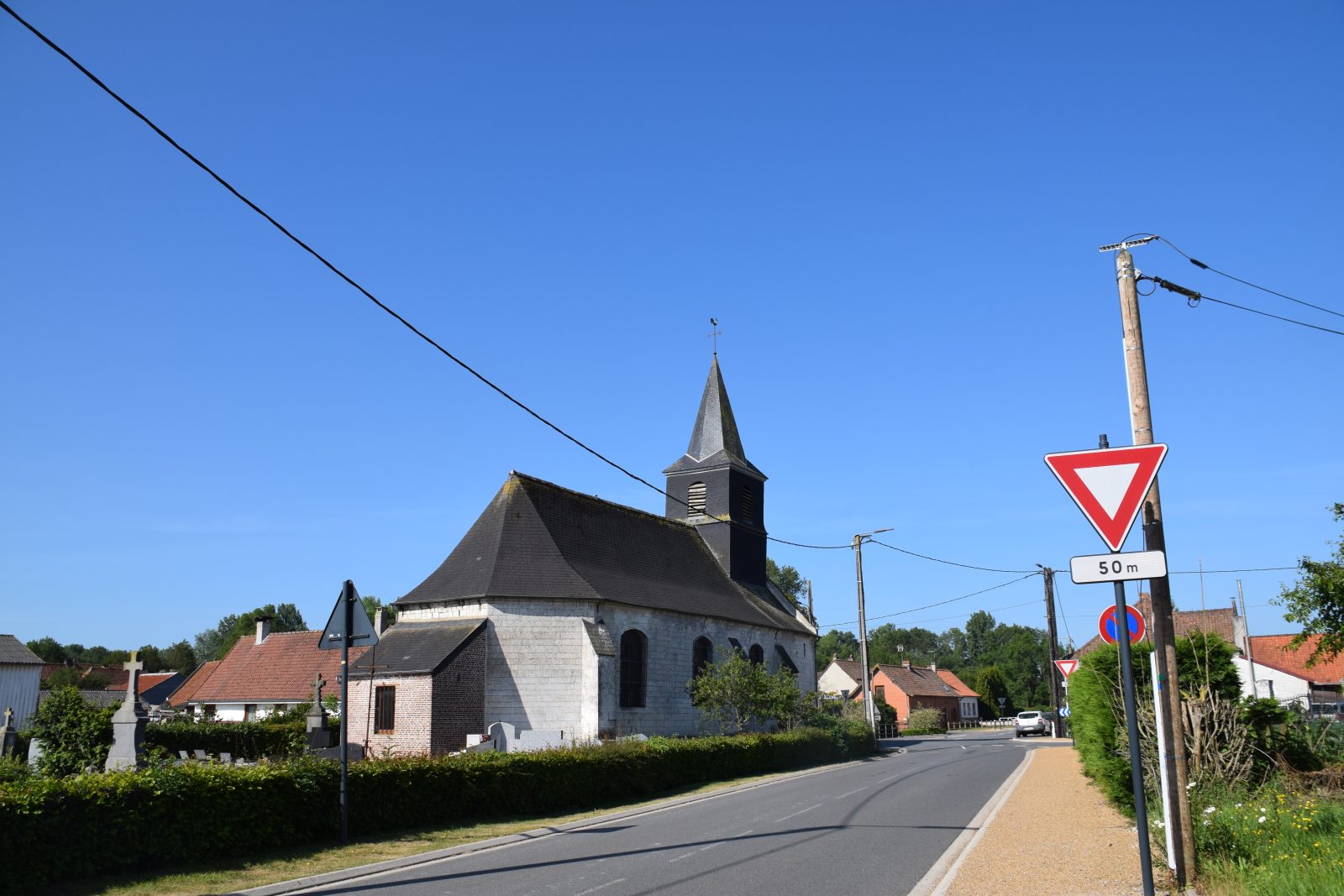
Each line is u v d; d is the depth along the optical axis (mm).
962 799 18984
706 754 25078
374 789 14844
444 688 29641
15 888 9961
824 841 13484
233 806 12484
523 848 13602
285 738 29969
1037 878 10180
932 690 87000
